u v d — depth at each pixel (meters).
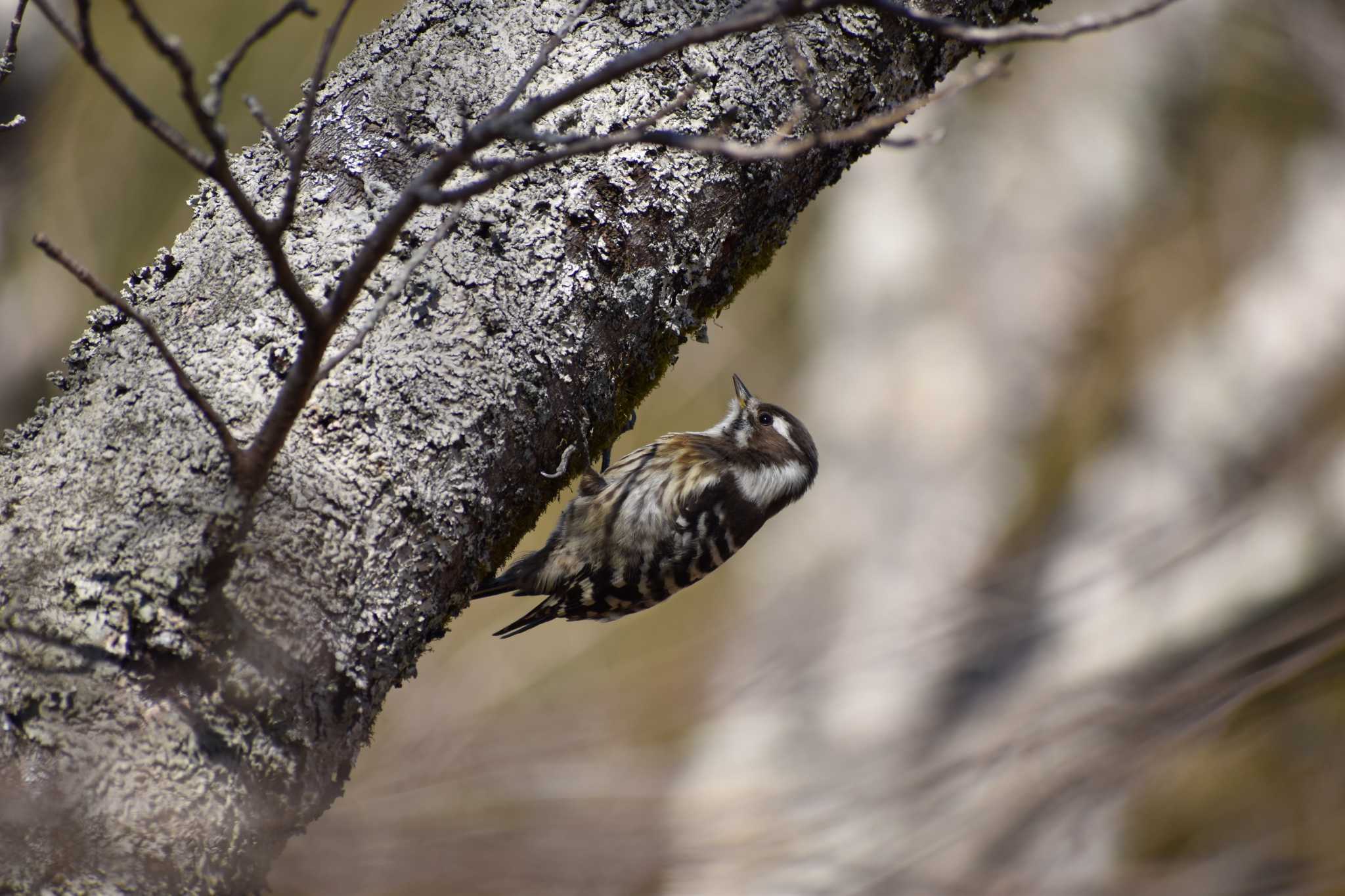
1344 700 13.48
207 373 4.30
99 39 17.73
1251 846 12.82
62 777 3.79
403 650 4.38
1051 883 11.55
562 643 15.80
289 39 18.03
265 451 3.72
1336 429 13.58
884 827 11.87
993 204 16.25
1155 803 13.12
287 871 11.14
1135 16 3.34
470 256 4.55
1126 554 13.73
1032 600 13.82
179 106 17.50
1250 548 13.19
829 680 14.28
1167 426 14.57
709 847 12.00
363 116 4.76
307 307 3.42
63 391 4.43
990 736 12.42
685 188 4.87
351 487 4.23
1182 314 15.34
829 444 16.38
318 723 4.17
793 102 5.06
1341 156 14.93
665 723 15.04
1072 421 15.58
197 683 3.96
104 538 4.04
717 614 16.44
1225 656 11.84
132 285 4.64
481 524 4.55
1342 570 12.80
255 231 3.26
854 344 16.70
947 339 16.09
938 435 15.73
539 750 12.83
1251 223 15.38
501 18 4.93
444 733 13.25
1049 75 16.19
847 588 15.35
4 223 15.38
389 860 11.60
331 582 4.17
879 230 16.83
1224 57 15.56
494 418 4.50
